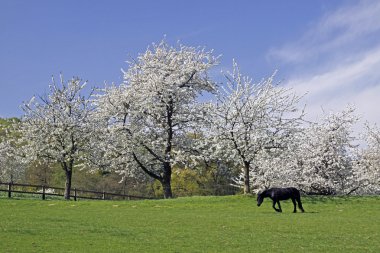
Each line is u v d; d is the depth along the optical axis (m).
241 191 67.25
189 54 51.88
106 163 50.31
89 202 37.00
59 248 16.64
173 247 17.23
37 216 26.67
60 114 50.47
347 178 44.03
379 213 29.97
